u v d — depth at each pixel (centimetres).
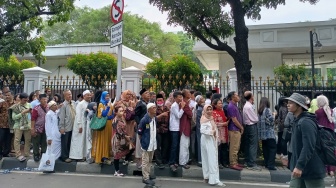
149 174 552
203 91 964
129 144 602
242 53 733
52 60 1781
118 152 597
